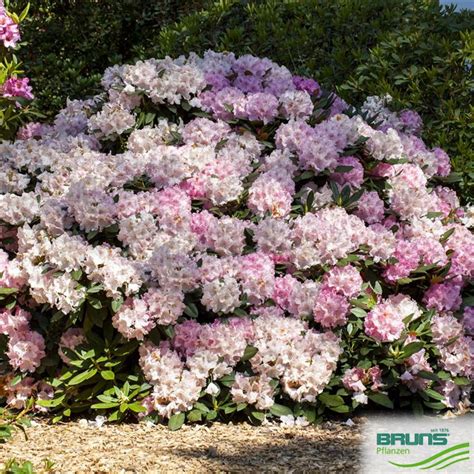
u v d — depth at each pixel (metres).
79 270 3.17
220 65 3.92
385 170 3.67
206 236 3.37
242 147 3.63
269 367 3.22
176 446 2.95
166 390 3.17
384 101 4.11
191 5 6.21
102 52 6.24
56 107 5.74
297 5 4.71
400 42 4.23
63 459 2.80
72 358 3.23
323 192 3.53
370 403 3.38
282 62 4.58
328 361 3.23
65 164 3.55
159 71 3.75
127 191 3.42
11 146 3.66
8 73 3.89
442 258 3.46
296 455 2.88
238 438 3.05
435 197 3.73
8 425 3.00
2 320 3.26
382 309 3.29
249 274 3.27
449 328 3.38
